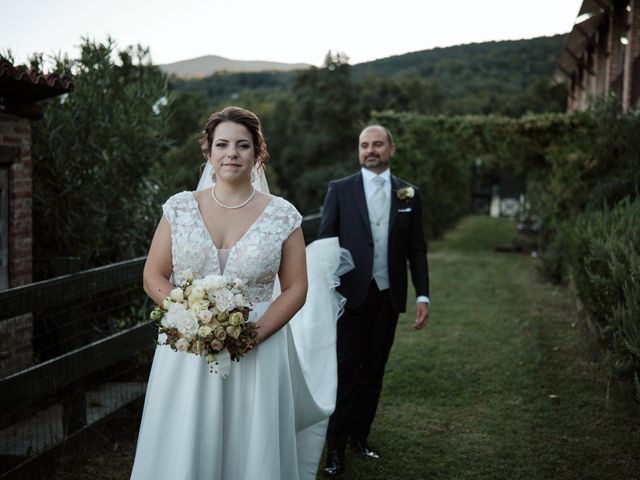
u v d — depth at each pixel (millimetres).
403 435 4137
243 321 2217
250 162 2428
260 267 2381
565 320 7504
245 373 2385
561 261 10203
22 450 3510
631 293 3928
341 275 3693
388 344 3777
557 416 4445
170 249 2434
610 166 10953
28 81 4367
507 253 15266
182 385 2369
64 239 5770
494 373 5469
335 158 45094
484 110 41594
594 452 3852
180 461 2262
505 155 13078
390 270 3711
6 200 4777
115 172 6297
